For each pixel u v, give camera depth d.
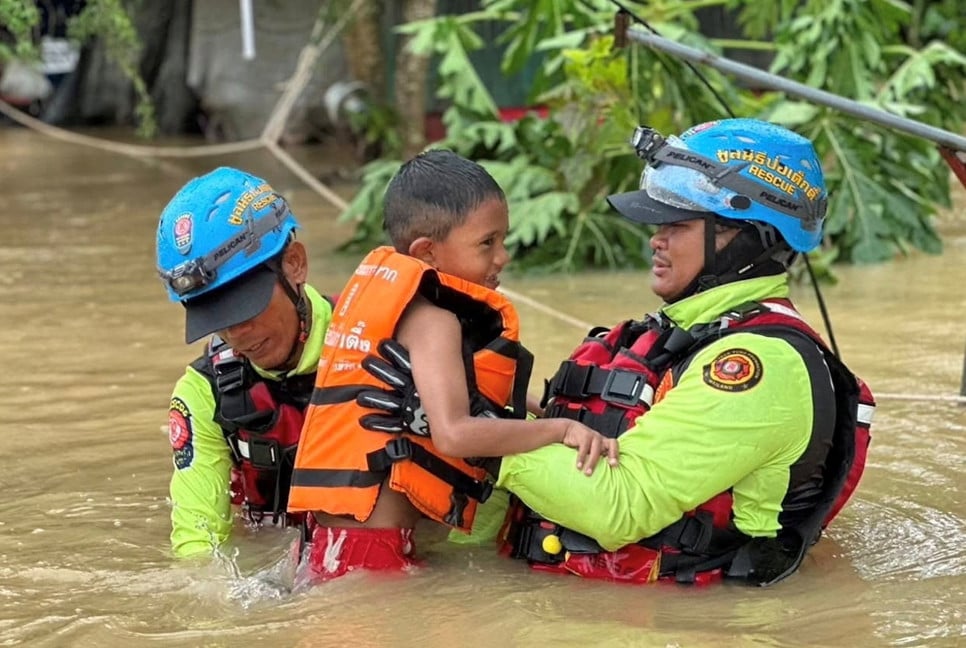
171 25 19.59
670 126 8.47
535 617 3.37
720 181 3.63
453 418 3.50
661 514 3.53
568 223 9.38
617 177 9.19
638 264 9.33
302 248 3.93
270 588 3.63
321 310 4.02
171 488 4.13
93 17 10.09
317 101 17.80
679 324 3.79
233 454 4.17
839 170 9.49
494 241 3.78
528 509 3.80
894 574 3.72
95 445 5.23
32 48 8.98
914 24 13.16
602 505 3.50
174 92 19.73
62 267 9.46
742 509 3.61
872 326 7.27
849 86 9.38
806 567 3.78
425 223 3.74
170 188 13.95
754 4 9.78
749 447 3.49
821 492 3.71
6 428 5.47
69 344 7.06
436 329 3.61
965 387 5.74
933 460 4.89
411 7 12.33
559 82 10.09
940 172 9.84
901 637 3.24
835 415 3.65
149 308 8.01
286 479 4.10
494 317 3.78
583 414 3.76
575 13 9.41
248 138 18.16
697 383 3.56
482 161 9.95
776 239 3.70
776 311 3.68
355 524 3.71
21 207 12.67
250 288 3.74
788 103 9.47
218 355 4.07
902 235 9.46
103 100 20.70
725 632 3.27
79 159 16.78
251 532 4.21
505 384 3.73
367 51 13.29
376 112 13.06
